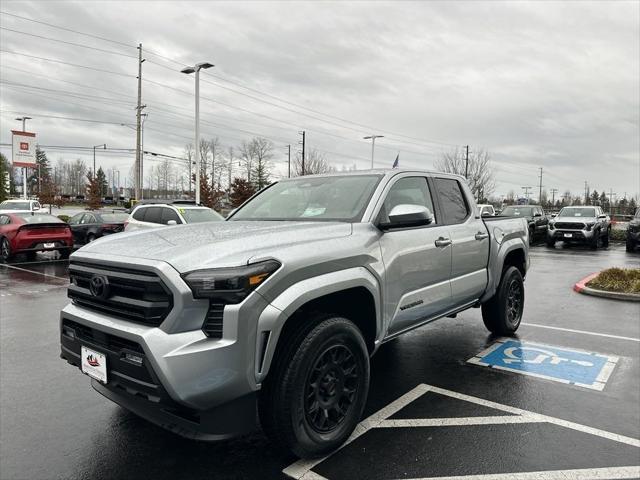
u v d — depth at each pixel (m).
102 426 3.55
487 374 4.59
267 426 2.81
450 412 3.73
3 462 3.03
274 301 2.67
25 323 6.80
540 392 4.14
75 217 17.38
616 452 3.12
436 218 4.48
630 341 5.73
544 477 2.83
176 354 2.44
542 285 10.25
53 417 3.71
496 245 5.30
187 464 3.01
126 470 2.94
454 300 4.56
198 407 2.50
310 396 2.92
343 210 3.75
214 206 36.25
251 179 59.56
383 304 3.50
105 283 2.82
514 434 3.37
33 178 86.00
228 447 3.23
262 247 2.81
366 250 3.36
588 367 4.79
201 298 2.53
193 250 2.72
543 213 24.19
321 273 2.97
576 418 3.63
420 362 4.95
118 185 117.88
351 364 3.19
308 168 59.34
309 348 2.81
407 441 3.26
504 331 5.82
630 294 8.39
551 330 6.26
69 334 3.17
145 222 12.44
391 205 3.91
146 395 2.59
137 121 33.12
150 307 2.56
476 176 56.81
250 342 2.56
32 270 12.48
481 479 2.81
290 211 4.06
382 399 3.99
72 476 2.88
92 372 2.94
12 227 13.88
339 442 3.06
